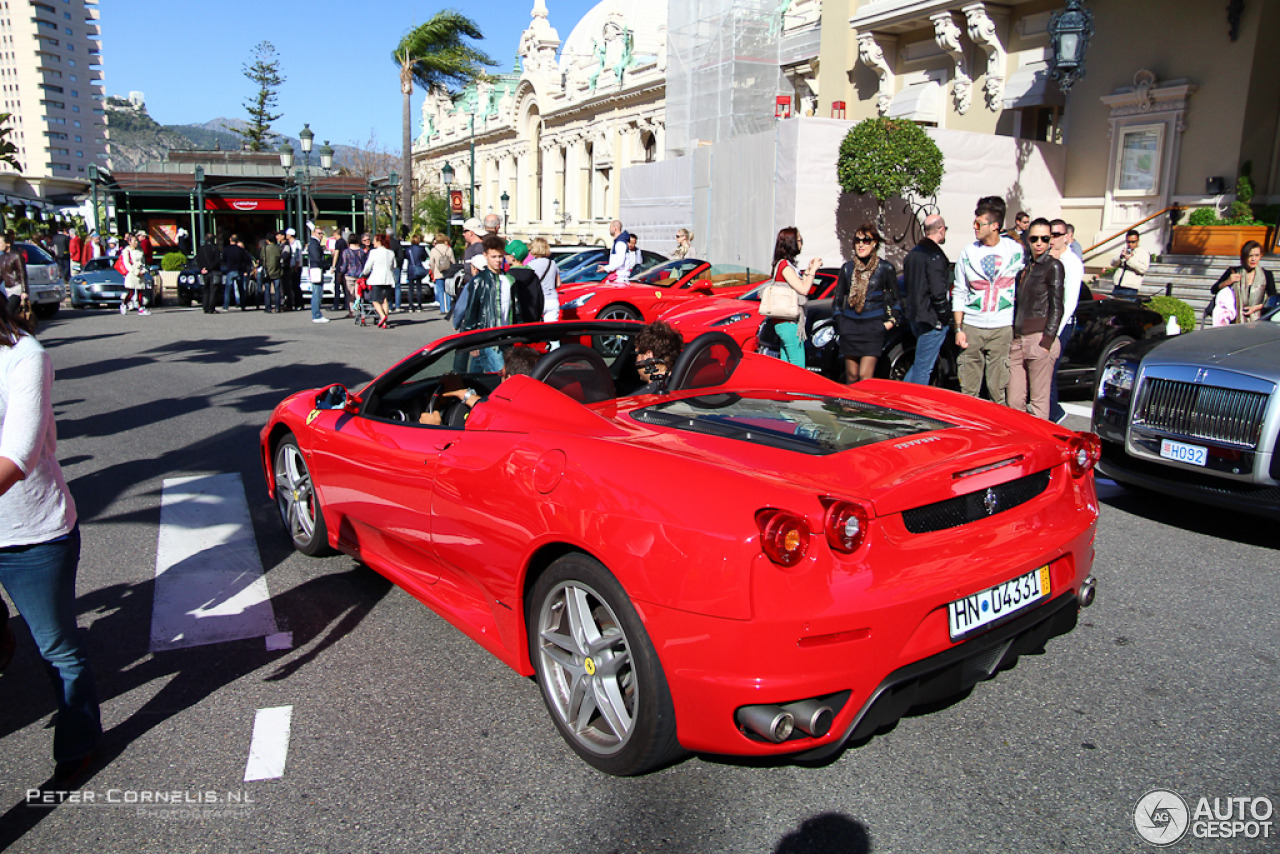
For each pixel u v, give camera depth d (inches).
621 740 101.1
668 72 1000.9
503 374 151.1
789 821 95.7
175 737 114.9
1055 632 112.2
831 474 98.3
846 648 88.7
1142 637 141.5
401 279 776.9
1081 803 98.4
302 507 179.2
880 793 100.5
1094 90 614.5
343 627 147.7
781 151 615.8
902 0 695.1
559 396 122.5
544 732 114.8
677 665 92.2
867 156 565.9
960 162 607.8
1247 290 334.6
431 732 115.0
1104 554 181.9
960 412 133.4
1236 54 531.2
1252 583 165.5
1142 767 105.4
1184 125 560.1
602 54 1568.7
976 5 641.0
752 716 88.7
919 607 92.0
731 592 87.4
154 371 428.8
